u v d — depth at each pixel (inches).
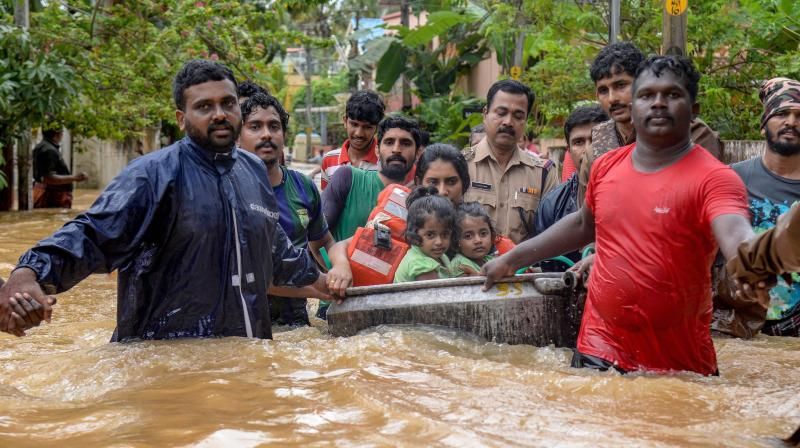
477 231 210.2
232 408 126.6
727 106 382.0
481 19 706.8
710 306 156.0
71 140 906.7
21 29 525.7
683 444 108.6
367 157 280.4
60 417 123.4
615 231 154.1
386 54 863.1
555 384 140.0
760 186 216.1
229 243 172.4
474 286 179.2
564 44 460.8
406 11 958.4
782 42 380.8
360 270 207.0
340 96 1811.0
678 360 154.4
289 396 132.8
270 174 216.8
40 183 634.2
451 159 225.1
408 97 965.2
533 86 456.4
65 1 665.6
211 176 171.6
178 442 110.2
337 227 243.0
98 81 629.6
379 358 157.1
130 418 121.6
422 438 110.7
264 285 180.1
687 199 146.2
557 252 174.7
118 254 163.9
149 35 657.6
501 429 114.8
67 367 154.3
